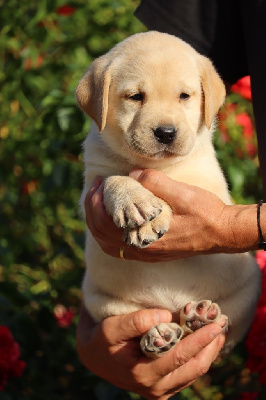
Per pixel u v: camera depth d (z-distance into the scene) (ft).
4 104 28.86
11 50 28.37
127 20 27.48
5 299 23.48
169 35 18.38
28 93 28.30
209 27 18.94
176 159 17.12
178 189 15.23
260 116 17.35
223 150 25.20
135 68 17.21
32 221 28.89
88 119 24.58
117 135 17.40
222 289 17.92
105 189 15.53
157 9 19.17
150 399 17.58
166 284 17.74
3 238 29.22
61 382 22.57
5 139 29.22
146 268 17.61
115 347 17.08
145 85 17.03
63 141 25.89
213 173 17.75
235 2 18.63
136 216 14.58
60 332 23.61
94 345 17.52
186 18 18.98
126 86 17.19
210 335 16.28
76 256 26.55
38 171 28.37
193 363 16.88
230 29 18.86
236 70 19.30
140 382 16.89
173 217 15.31
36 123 27.07
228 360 23.30
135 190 15.03
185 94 17.31
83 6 27.84
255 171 25.84
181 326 17.10
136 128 16.81
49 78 27.91
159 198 15.39
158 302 17.90
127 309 17.95
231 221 15.11
